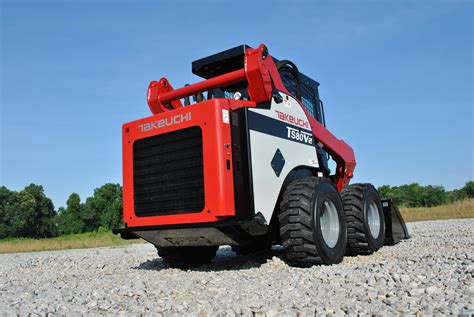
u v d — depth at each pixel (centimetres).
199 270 530
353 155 762
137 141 516
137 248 1083
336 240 515
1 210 5150
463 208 1972
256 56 498
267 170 479
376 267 410
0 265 822
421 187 5091
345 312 266
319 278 379
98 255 922
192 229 467
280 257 543
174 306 300
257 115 480
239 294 332
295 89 628
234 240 491
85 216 5209
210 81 530
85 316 293
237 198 448
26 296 378
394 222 762
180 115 478
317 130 627
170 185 480
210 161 446
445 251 564
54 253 1144
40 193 5556
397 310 261
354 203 613
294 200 475
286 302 297
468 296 279
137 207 507
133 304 320
